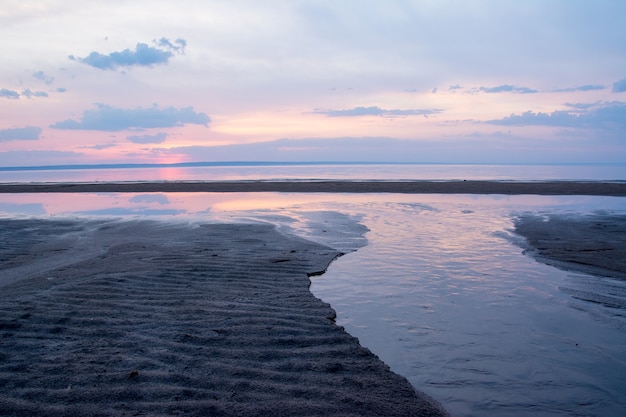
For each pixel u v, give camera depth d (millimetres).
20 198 18984
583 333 4125
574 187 21438
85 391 2904
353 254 7445
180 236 9016
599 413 2877
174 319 4242
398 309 4762
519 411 2902
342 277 6020
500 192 19625
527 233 9375
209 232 9508
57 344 3643
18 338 3754
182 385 3010
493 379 3301
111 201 17328
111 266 6301
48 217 12344
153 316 4312
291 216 12352
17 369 3203
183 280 5617
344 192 20328
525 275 6090
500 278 5949
